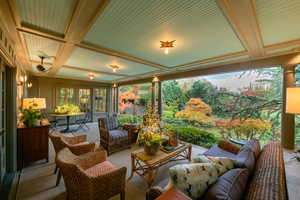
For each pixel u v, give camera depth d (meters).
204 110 5.08
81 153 2.23
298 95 1.56
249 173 1.25
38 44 2.31
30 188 1.97
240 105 4.18
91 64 3.63
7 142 2.30
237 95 4.27
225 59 3.03
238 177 1.05
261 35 1.93
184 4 1.35
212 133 4.18
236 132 4.01
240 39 2.04
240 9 1.38
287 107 1.66
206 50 2.55
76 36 2.01
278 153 1.46
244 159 1.39
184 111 5.65
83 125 6.41
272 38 2.02
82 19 1.59
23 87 4.11
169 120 5.98
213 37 2.05
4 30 1.74
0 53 1.73
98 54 2.80
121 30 1.87
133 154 2.19
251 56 2.79
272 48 2.34
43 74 5.29
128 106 8.12
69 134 4.88
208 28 1.80
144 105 7.27
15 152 2.38
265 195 0.82
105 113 7.73
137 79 6.29
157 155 2.17
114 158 3.00
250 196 0.88
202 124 5.06
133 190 1.96
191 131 4.32
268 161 1.30
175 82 6.21
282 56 2.63
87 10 1.42
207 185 1.06
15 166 2.37
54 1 1.31
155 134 2.27
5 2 1.30
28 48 2.51
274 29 1.78
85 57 3.01
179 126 5.12
